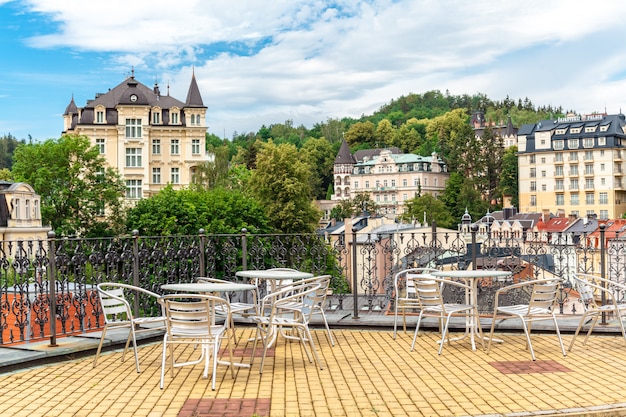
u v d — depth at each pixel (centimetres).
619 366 879
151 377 839
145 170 7581
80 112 7619
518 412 670
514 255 1327
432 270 1119
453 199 12238
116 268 1127
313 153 16988
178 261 1258
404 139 18488
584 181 11925
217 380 821
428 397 732
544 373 843
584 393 741
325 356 963
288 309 940
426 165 15300
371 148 18488
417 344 1049
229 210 5369
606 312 1146
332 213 12825
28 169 5925
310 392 758
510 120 18038
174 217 4941
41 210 5672
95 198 5919
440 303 977
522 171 12606
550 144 12269
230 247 1377
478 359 934
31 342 980
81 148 5969
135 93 7581
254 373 856
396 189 15362
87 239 1070
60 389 778
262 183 6969
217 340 804
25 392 764
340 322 1195
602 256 1162
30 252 991
